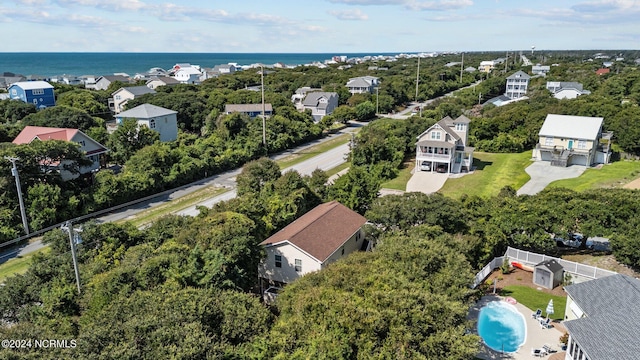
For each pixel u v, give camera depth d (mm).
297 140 76188
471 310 25875
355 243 33625
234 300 19766
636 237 27891
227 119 68375
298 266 28391
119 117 71188
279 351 16859
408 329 17125
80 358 14695
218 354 15781
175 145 63625
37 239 38531
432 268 22422
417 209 31078
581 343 17922
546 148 59344
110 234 30391
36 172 41781
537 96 90062
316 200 40688
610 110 67000
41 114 70188
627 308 19609
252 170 43969
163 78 132875
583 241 33281
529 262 30875
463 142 61031
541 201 32688
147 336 15969
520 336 23344
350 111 94375
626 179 50000
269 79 140000
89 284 23266
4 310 23828
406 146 66375
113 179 45781
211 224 27031
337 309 17906
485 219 32906
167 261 23125
